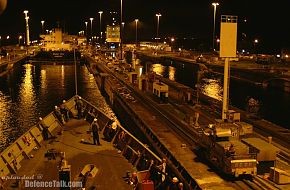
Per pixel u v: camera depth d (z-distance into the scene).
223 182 20.61
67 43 145.38
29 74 98.06
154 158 21.48
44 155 22.64
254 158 21.06
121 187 18.19
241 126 28.36
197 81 86.00
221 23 30.39
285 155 25.62
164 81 67.12
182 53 148.12
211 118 37.00
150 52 165.12
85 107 34.31
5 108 54.78
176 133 30.92
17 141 22.28
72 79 87.62
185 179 21.94
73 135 27.27
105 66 90.69
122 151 23.33
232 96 65.56
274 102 59.59
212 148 22.86
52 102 59.47
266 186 20.12
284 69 85.19
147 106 42.81
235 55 31.05
